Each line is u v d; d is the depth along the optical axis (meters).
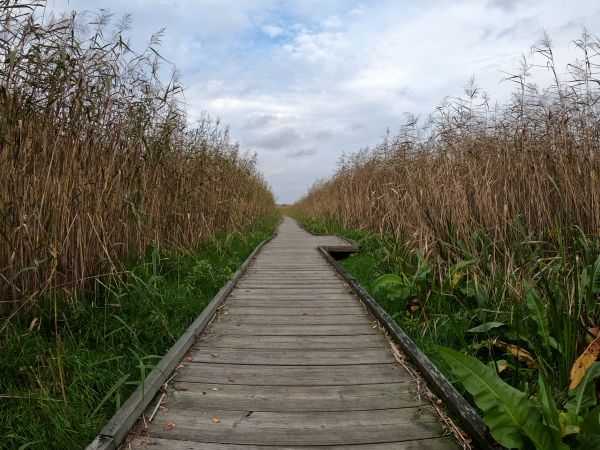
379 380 3.07
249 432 2.39
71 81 3.65
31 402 2.46
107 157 4.29
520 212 4.65
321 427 2.45
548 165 4.66
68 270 3.74
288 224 23.36
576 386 2.56
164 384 2.96
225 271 6.28
